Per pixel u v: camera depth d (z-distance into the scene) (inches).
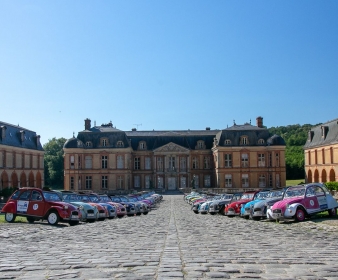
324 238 584.4
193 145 3659.0
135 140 3649.1
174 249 477.7
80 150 3316.9
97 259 405.4
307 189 907.4
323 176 2770.7
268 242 542.0
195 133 3762.3
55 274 333.4
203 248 487.2
